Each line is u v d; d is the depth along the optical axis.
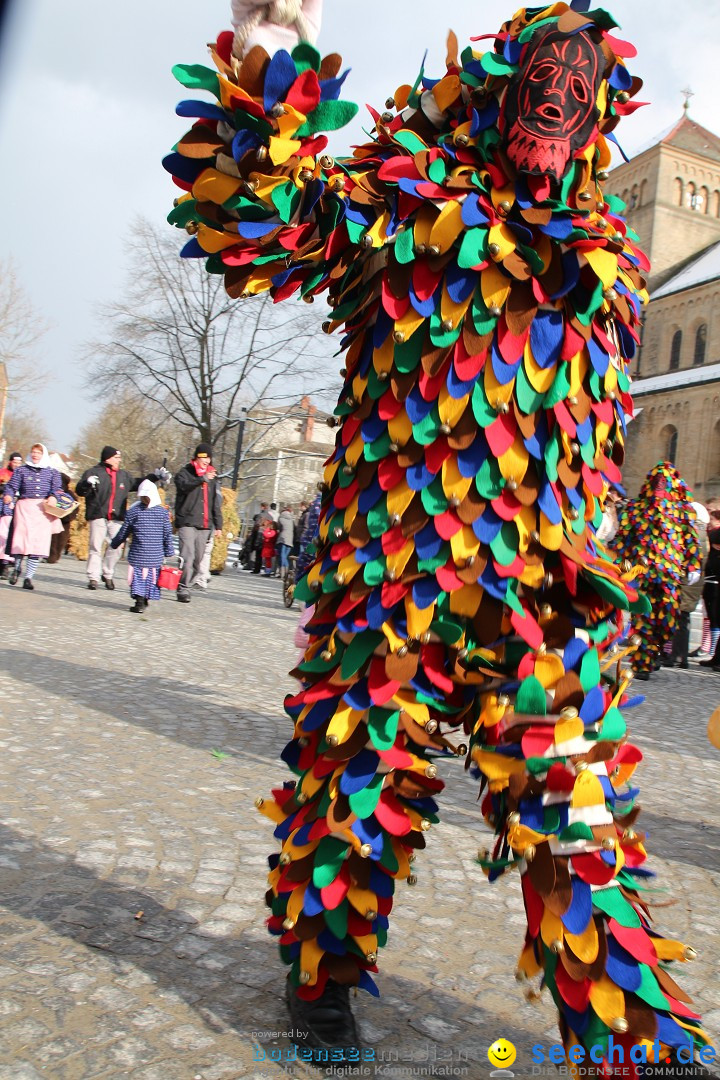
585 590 1.55
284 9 1.52
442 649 1.53
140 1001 1.96
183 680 6.25
